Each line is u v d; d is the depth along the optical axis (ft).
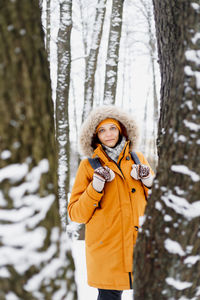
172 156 3.63
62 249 3.46
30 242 3.03
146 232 3.85
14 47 3.05
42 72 3.32
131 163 6.47
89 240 6.06
